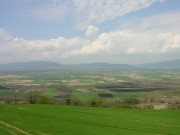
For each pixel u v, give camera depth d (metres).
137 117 69.56
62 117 65.50
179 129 56.38
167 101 139.00
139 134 50.31
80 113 73.44
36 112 71.50
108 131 51.69
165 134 51.19
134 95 175.25
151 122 63.34
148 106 113.38
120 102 130.00
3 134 44.69
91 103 109.44
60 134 46.56
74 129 51.59
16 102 114.31
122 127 56.19
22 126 51.78
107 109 83.50
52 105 88.62
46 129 50.00
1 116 63.28
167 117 70.81
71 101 110.88
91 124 58.12
